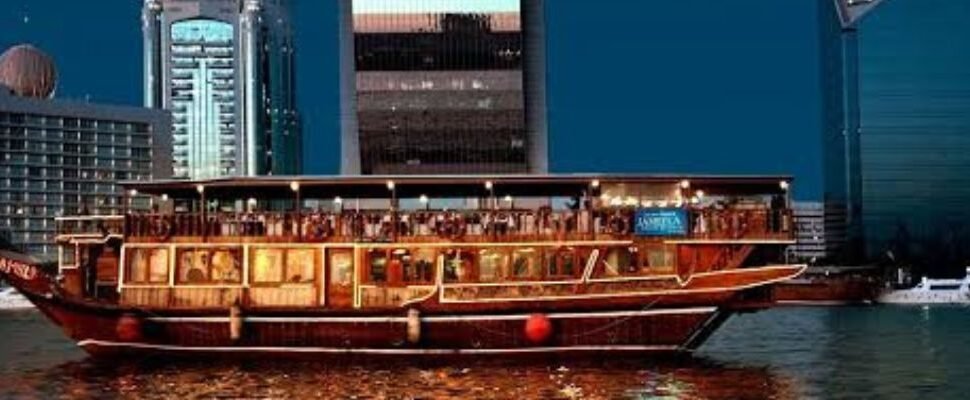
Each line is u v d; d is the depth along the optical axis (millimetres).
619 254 58500
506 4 182750
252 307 57469
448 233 58438
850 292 149625
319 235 58594
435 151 184625
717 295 57094
